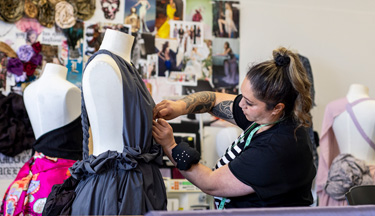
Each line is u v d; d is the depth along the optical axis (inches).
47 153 100.3
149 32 176.4
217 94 89.6
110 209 67.1
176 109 81.2
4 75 160.6
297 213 53.9
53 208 70.5
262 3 189.0
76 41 168.2
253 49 186.4
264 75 68.4
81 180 73.1
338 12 196.7
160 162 75.3
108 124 71.0
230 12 185.0
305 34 192.4
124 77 71.0
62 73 108.3
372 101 139.6
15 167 159.0
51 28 166.7
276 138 70.2
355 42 197.6
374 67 198.7
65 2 167.6
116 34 77.4
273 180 69.0
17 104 156.4
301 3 193.0
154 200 71.9
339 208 55.6
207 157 174.7
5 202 97.7
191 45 180.1
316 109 191.0
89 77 70.3
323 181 148.6
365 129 138.7
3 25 162.6
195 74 179.5
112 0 173.2
